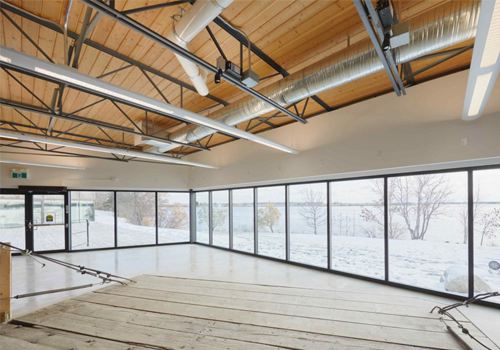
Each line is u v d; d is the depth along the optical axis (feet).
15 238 24.48
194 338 9.19
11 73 11.34
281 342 8.87
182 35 7.56
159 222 30.66
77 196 27.22
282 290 14.25
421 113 12.59
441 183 13.53
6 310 10.68
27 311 11.77
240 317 10.82
